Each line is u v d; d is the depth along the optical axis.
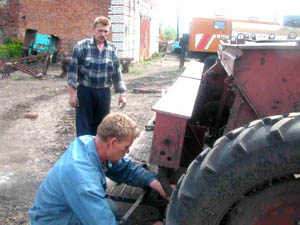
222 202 2.03
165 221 2.26
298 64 2.36
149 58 26.52
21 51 17.25
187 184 2.11
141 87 12.26
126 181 2.80
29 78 13.80
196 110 4.43
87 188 2.03
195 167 2.15
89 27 19.28
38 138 6.12
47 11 19.38
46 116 7.67
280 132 1.95
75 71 4.51
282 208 2.05
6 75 14.14
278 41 3.54
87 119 4.74
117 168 2.75
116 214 2.77
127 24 19.55
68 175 2.08
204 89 4.57
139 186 2.80
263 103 2.45
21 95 10.11
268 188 2.06
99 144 2.18
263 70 2.42
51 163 5.01
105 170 2.46
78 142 2.27
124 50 19.27
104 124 2.16
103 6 18.73
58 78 14.00
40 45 15.31
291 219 2.05
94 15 19.00
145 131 4.89
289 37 3.90
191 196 2.07
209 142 4.08
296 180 2.05
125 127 2.14
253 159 1.97
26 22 19.64
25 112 8.01
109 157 2.22
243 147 1.99
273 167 1.95
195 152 3.54
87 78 4.57
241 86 2.47
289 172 1.95
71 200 2.05
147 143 4.35
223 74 4.61
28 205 3.81
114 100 9.67
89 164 2.13
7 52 17.05
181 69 16.83
